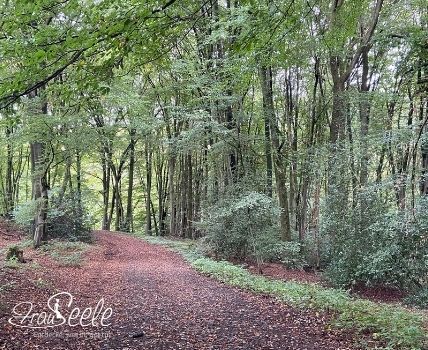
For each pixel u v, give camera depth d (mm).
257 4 5969
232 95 16688
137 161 36562
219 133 16375
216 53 19453
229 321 7797
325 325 7457
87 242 20406
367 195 13594
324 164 15008
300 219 18609
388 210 13547
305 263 16453
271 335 6902
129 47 5094
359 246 13500
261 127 22766
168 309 8695
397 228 12148
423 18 15523
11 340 5773
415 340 6188
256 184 16906
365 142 14281
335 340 6629
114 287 11031
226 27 12609
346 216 14125
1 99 4766
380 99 16062
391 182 11898
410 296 12180
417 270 12445
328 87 24156
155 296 10070
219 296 10266
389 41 14188
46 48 4527
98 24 4547
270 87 17734
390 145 14641
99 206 40531
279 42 7184
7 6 5473
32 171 16438
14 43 4883
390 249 12539
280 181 17672
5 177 35406
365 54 17844
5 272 10352
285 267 16672
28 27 5535
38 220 16609
